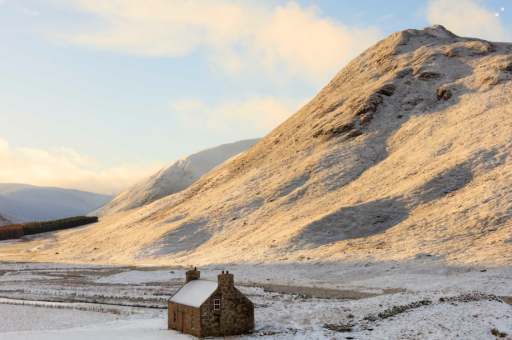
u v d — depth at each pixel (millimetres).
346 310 38344
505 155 82438
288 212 98750
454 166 84875
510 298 39000
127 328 36094
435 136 104625
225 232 102062
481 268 51375
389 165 102312
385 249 66562
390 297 41188
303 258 70812
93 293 55125
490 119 99000
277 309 41062
